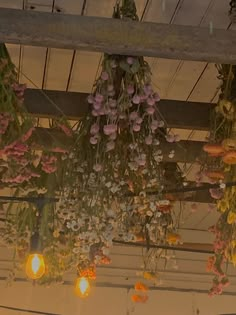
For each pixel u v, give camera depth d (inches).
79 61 110.4
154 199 101.1
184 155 119.3
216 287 114.0
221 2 94.6
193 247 183.6
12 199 108.1
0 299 181.6
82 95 107.1
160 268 191.6
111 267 190.1
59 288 184.9
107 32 83.8
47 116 105.9
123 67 90.0
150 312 187.3
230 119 99.2
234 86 99.8
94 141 92.7
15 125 94.0
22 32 82.3
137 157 94.3
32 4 96.6
